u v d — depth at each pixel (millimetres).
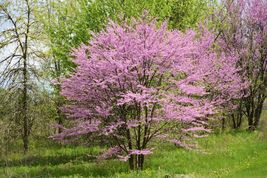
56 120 22266
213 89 24719
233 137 22875
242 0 29188
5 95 19906
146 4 21891
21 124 20016
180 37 15977
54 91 21078
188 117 14930
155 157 17906
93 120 15656
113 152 15648
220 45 29328
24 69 20266
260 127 29156
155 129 16141
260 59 28531
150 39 14766
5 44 20812
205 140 21875
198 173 14641
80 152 21094
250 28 28797
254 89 28641
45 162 18547
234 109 29109
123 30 15117
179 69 15109
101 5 21438
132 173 13492
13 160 19375
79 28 21391
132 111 15266
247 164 15383
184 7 26484
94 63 14602
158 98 14977
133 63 14680
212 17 29344
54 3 22562
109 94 15125
